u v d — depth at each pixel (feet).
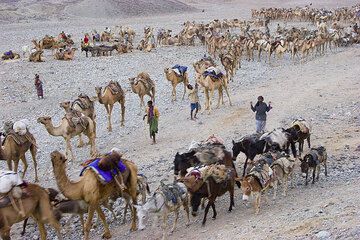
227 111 78.48
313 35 135.54
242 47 125.49
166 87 97.91
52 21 209.97
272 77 104.73
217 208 45.47
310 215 37.81
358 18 192.85
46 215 38.60
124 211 45.03
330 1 284.82
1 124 79.41
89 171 39.58
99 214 40.98
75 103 65.87
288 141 52.80
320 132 66.13
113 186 40.81
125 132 71.97
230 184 43.39
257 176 41.86
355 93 83.82
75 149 65.62
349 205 38.32
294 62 120.88
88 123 60.08
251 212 43.01
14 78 106.73
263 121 59.98
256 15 212.84
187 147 62.90
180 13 248.32
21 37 167.02
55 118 81.61
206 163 46.37
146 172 55.26
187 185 40.68
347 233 32.04
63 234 43.16
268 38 130.82
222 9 266.16
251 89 94.27
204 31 153.89
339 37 141.49
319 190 46.11
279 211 41.57
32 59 122.01
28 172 59.00
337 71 105.50
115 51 140.56
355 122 69.36
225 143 63.52
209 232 39.52
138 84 79.36
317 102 80.59
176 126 73.15
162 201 38.29
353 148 58.03
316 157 48.14
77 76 109.29
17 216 36.83
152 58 126.00
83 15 227.81
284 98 84.84
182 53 133.08
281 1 296.71
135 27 193.67
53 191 41.01
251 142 50.93
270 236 35.01
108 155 40.37
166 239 39.58
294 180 50.60
